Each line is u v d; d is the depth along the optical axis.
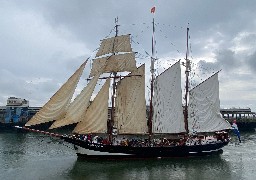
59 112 53.41
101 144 57.25
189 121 69.44
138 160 58.59
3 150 70.50
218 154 67.38
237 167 54.81
